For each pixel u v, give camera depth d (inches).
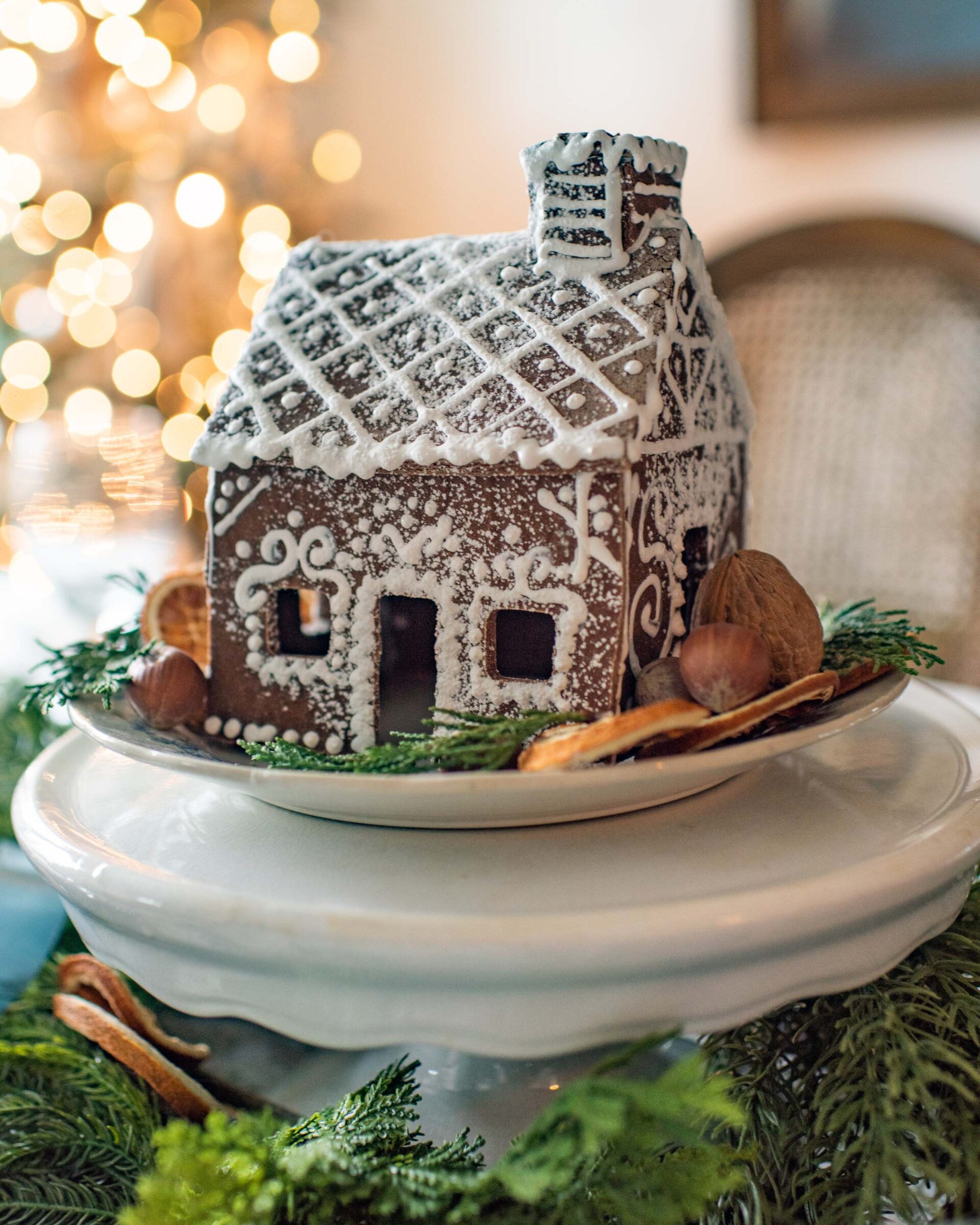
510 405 17.2
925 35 36.4
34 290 45.2
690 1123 14.9
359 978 14.5
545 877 15.3
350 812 16.0
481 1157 15.7
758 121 40.1
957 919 17.3
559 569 17.0
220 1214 14.5
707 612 17.7
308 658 18.4
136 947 15.4
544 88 46.4
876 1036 15.7
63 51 43.4
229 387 18.8
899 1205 14.8
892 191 38.8
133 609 34.1
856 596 36.0
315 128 52.0
